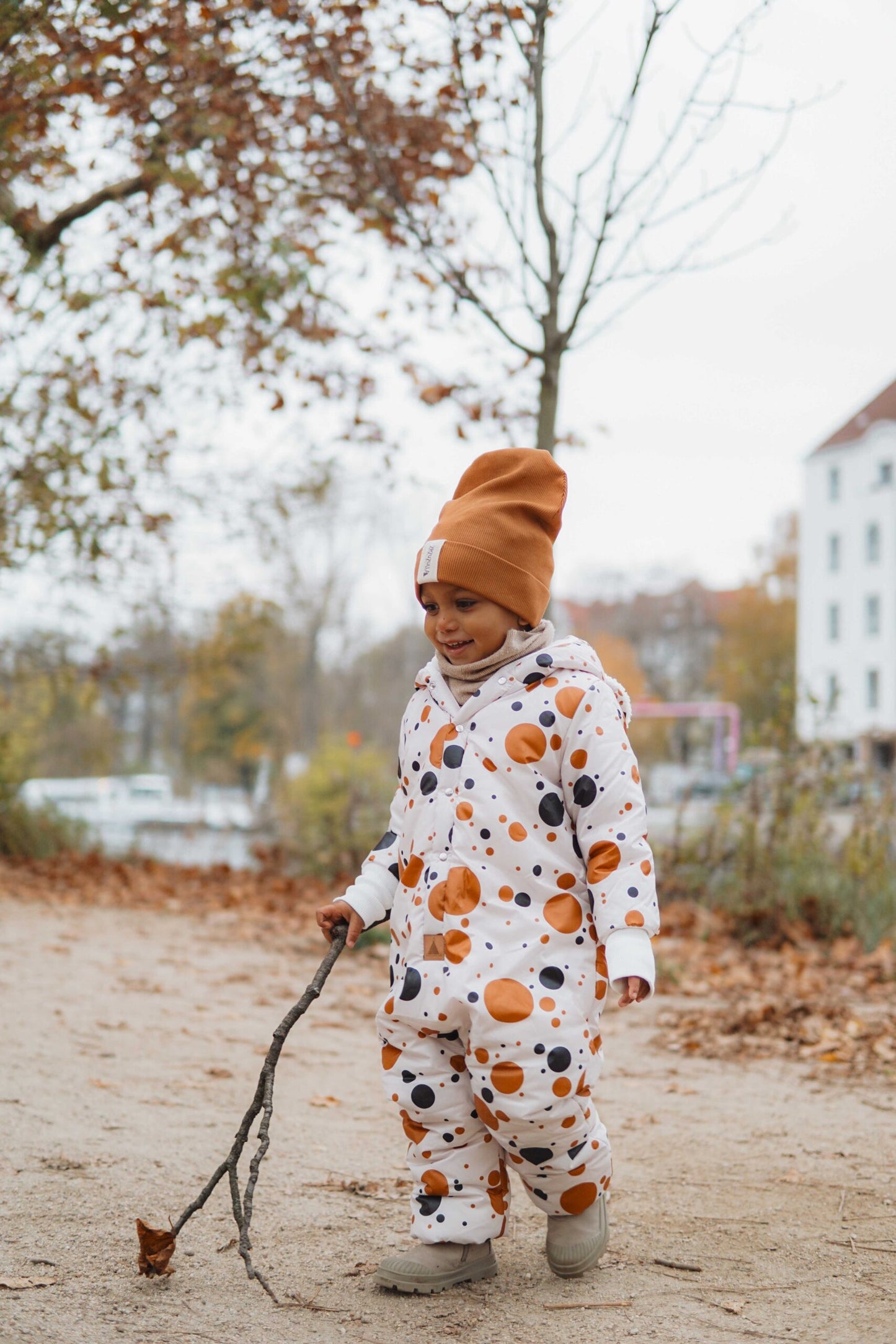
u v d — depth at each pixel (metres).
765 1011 5.69
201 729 46.50
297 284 7.41
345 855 11.24
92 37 6.02
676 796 12.62
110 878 10.87
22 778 12.69
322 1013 5.61
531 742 2.52
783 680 9.22
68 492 9.72
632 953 2.37
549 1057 2.39
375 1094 4.22
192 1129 3.67
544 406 6.75
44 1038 4.77
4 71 5.95
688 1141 3.79
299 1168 3.35
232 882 10.81
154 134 7.15
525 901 2.47
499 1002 2.39
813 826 8.93
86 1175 3.18
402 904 2.62
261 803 19.16
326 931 2.70
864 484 50.47
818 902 8.39
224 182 7.65
